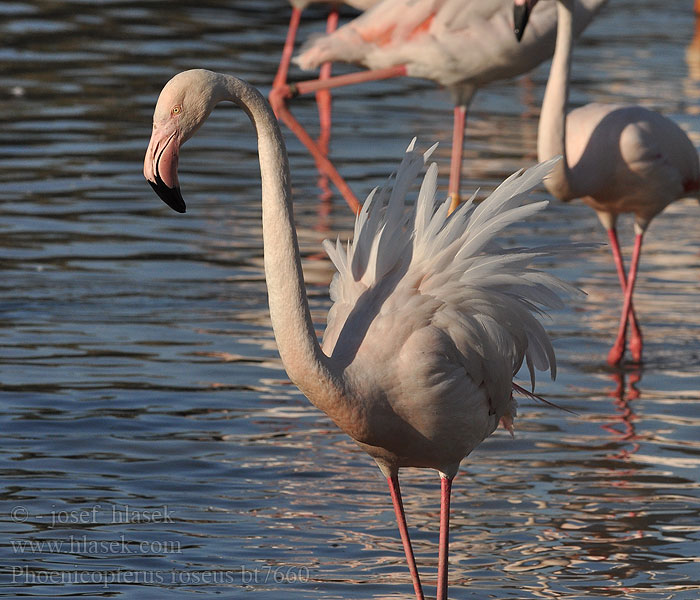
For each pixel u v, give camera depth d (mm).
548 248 7406
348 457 9750
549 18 15500
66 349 11844
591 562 8000
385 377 6930
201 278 14188
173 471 9305
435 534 8406
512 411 8180
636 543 8289
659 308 13773
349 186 17984
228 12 31750
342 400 6844
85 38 27516
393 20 15680
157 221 16359
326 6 32688
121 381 11094
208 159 19625
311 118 22469
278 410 10641
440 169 19078
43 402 10523
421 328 7039
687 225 17453
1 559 7781
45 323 12539
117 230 15859
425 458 7414
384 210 7656
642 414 10750
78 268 14328
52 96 22594
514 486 9242
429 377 6965
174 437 9938
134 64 25250
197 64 25359
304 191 17828
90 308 13047
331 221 16312
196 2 32781
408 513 8766
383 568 7875
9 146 19516
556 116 12375
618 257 13117
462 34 15469
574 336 12852
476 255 7324
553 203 18219
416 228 7398
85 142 19953
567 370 11859
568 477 9422
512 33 15414
